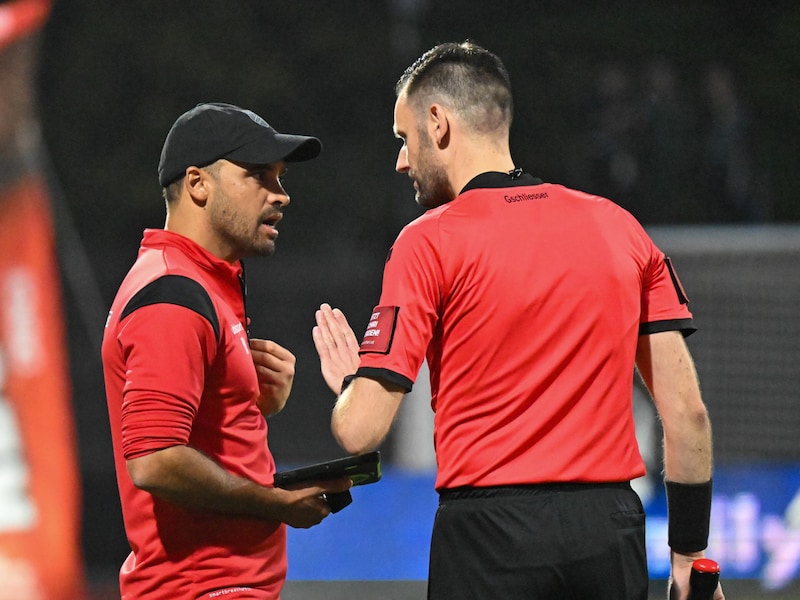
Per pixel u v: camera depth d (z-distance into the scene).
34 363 23.72
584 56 45.12
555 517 8.41
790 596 24.25
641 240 9.08
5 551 23.44
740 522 24.70
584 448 8.52
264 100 44.94
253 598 9.08
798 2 45.41
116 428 9.14
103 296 29.94
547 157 43.44
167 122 43.84
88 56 43.97
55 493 23.95
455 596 8.55
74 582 24.02
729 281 27.45
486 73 9.06
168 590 8.98
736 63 44.84
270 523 9.34
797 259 27.28
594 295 8.57
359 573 24.77
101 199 42.56
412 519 25.03
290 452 29.41
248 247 9.48
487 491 8.51
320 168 43.59
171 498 8.52
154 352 8.46
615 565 8.52
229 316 9.12
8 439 23.44
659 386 9.15
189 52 44.69
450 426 8.66
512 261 8.49
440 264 8.52
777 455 27.19
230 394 9.06
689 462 9.13
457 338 8.56
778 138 43.34
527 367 8.49
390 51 45.38
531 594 8.42
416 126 9.12
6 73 23.08
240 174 9.30
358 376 8.46
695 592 8.91
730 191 37.22
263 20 45.81
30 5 23.25
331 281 29.73
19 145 23.38
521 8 45.84
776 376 27.22
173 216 9.50
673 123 37.62
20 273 23.44
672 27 45.59
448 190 9.13
